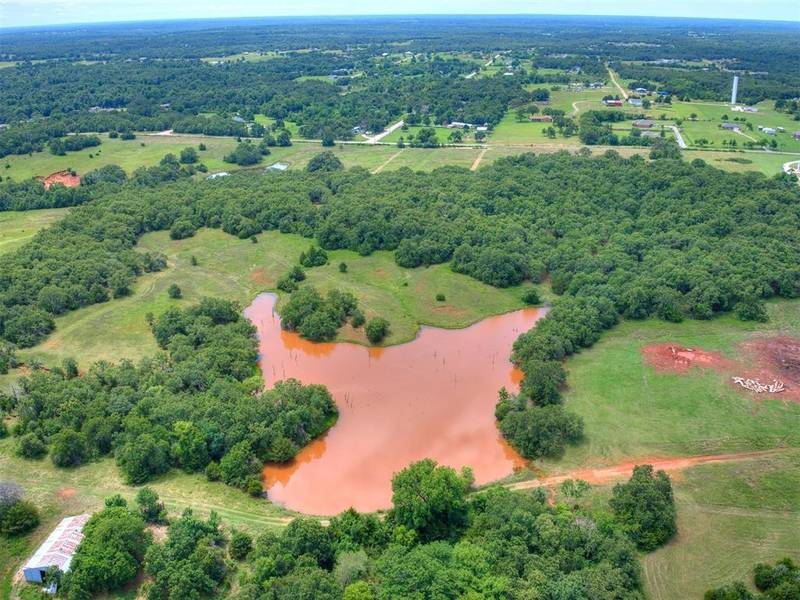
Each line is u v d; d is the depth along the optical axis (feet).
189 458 260.21
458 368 347.15
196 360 323.57
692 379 322.34
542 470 264.11
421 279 443.73
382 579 193.98
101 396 290.15
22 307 381.40
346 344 372.79
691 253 428.15
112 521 205.57
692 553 217.36
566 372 330.34
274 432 271.08
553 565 197.16
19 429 277.44
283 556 200.44
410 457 276.41
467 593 185.78
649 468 240.12
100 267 435.53
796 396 306.76
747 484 250.57
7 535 218.38
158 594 192.03
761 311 381.40
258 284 452.76
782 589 190.08
